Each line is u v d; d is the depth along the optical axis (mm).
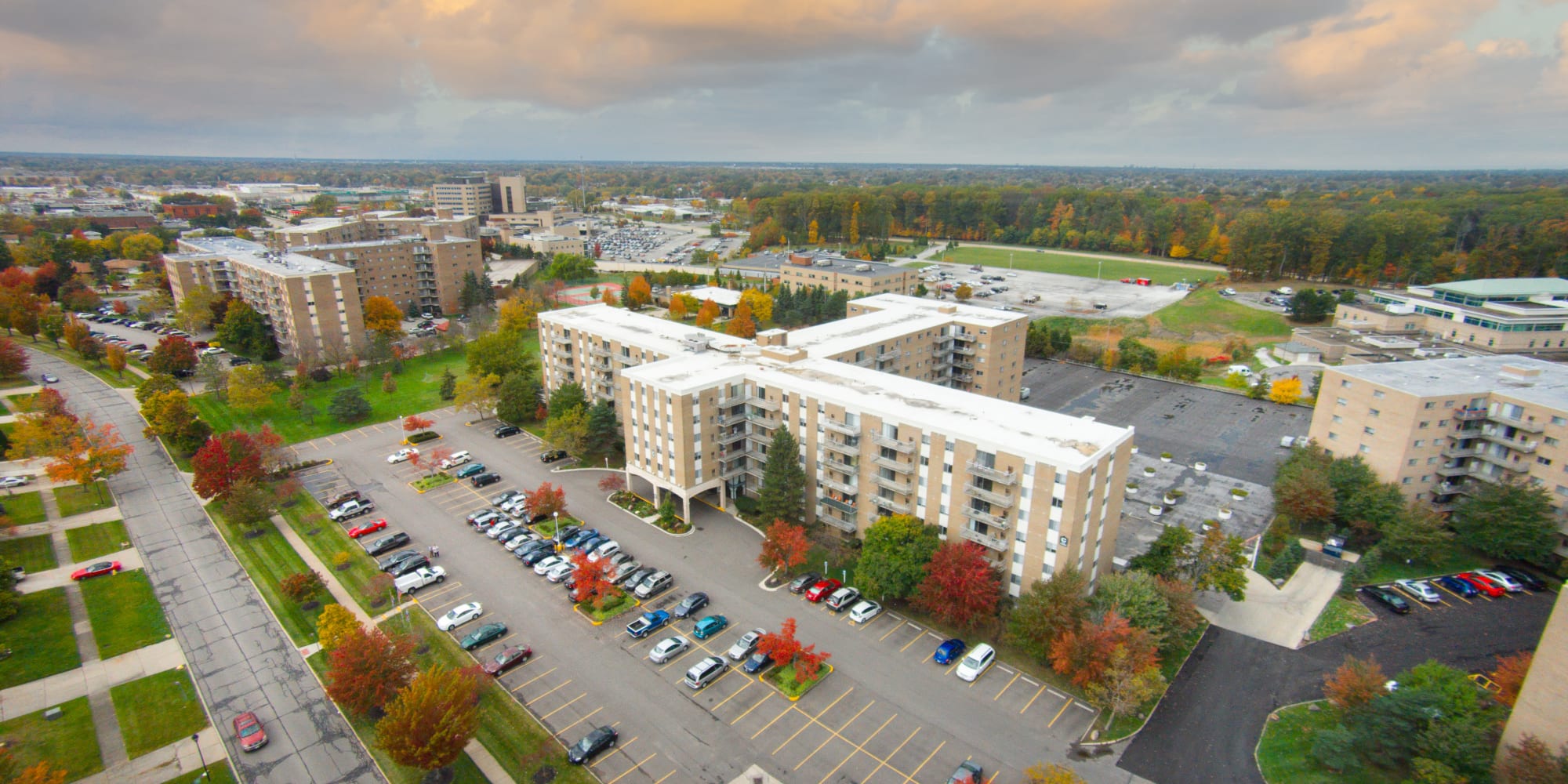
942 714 60656
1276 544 83938
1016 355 131750
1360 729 54875
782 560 77125
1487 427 86062
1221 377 150500
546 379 131875
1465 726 51656
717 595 76750
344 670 56469
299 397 123625
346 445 114188
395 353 155250
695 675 63188
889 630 71438
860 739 57969
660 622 71438
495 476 102062
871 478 80375
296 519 91125
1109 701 58531
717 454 91500
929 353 124500
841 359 106625
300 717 59938
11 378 135375
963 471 73312
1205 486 101438
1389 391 86375
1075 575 65250
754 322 179500
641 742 57625
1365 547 85562
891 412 78062
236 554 83500
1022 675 65312
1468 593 76250
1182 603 66438
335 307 151875
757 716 60406
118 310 179625
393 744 50188
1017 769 55125
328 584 78062
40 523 88938
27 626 70188
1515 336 149000
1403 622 72625
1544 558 77938
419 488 99562
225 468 89562
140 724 58781
